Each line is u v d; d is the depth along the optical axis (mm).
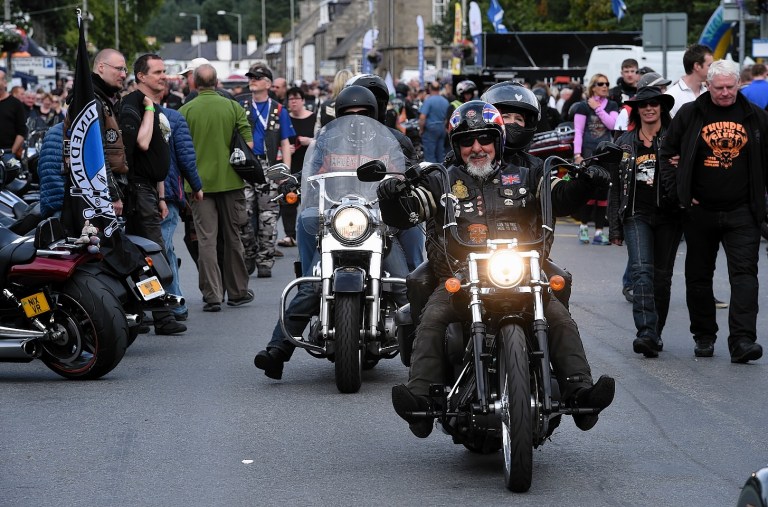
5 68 80625
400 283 17188
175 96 44781
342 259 17062
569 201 12586
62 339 17953
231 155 24750
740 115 18844
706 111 18891
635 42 65438
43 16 134750
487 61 68562
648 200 19547
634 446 14000
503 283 11734
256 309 25156
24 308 17969
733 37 53844
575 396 12164
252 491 12188
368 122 17641
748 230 18938
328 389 17219
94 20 147750
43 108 54375
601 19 96688
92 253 18109
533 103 13844
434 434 14555
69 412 15773
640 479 12586
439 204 12812
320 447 13961
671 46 43844
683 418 15344
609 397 12008
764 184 18922
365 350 17328
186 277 30469
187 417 15469
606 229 41188
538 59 68312
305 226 17500
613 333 21719
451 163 13727
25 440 14305
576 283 28047
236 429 14820
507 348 11734
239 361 19500
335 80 27469
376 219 17078
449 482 12484
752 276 18953
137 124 21578
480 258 12031
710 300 19531
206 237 24875
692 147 18844
